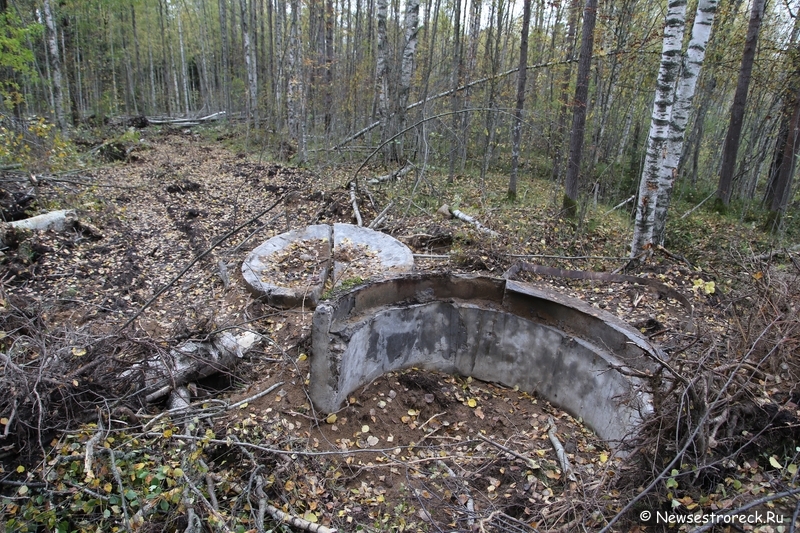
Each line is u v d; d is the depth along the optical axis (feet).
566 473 12.19
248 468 11.37
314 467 12.14
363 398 15.16
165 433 11.01
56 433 11.23
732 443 9.79
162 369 13.84
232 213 33.58
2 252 22.85
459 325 17.42
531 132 41.24
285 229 30.14
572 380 15.34
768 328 10.54
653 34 34.99
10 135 31.04
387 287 16.12
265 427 12.85
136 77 105.09
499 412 15.76
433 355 17.65
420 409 15.53
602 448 13.50
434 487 12.25
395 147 46.24
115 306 20.31
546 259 26.05
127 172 43.24
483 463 13.20
